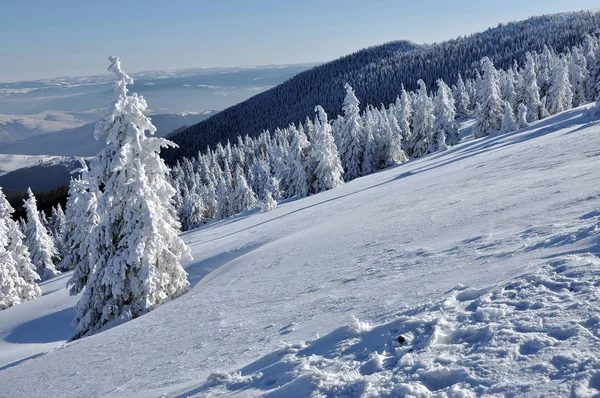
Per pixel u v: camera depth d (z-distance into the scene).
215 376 4.30
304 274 9.40
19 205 111.88
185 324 8.81
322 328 4.95
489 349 2.75
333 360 3.58
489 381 2.39
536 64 86.75
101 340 10.51
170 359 6.50
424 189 17.39
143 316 12.68
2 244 29.47
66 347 11.55
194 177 107.81
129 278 14.88
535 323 2.87
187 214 80.94
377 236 10.47
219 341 6.47
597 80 63.38
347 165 54.16
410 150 57.72
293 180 50.31
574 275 3.46
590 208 5.68
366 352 3.50
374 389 2.71
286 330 5.59
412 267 6.38
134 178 15.20
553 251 4.34
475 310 3.50
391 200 17.62
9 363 13.83
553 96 58.16
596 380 2.10
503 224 6.85
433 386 2.58
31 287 30.47
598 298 2.91
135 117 15.49
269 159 92.44
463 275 4.83
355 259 8.81
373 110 68.81
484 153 25.94
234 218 49.44
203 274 19.52
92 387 6.50
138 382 5.84
